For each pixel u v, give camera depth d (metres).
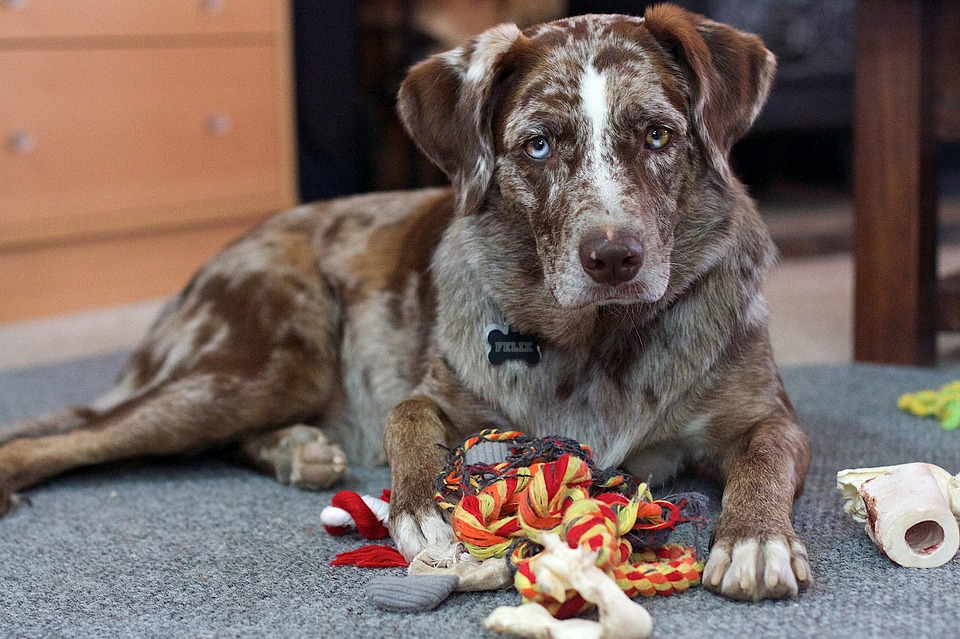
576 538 0.87
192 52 1.98
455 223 1.16
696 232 1.06
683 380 1.07
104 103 1.89
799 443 1.05
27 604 0.96
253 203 2.11
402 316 1.22
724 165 1.07
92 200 1.91
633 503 0.92
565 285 1.00
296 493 1.17
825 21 2.38
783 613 0.89
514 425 1.09
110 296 2.00
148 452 1.21
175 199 2.01
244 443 1.24
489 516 0.94
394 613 0.91
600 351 1.07
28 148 1.83
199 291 1.32
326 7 2.18
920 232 1.48
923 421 1.28
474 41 1.11
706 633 0.86
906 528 0.93
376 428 1.24
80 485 1.21
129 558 1.03
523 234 1.07
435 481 1.00
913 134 1.46
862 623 0.87
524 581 0.86
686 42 1.05
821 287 1.98
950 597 0.90
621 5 2.33
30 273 1.90
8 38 1.78
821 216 2.45
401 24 2.43
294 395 1.23
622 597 0.83
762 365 1.09
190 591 0.97
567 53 1.06
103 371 1.62
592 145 1.03
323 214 1.33
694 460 1.12
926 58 1.44
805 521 1.03
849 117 2.41
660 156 1.04
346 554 1.00
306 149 2.24
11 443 1.19
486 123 1.08
